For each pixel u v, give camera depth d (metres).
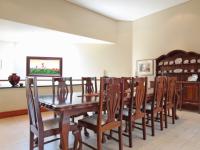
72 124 2.11
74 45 6.93
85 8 5.50
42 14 4.44
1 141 2.65
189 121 3.77
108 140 2.72
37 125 1.89
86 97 2.57
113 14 6.06
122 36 6.62
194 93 4.61
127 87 2.92
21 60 6.56
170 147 2.47
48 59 6.78
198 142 2.65
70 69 6.96
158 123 3.63
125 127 3.06
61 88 2.94
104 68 6.68
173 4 5.39
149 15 6.18
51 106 1.95
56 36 5.46
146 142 2.64
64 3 4.94
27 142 2.62
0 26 4.31
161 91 3.12
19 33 5.09
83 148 2.44
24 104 4.36
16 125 3.45
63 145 1.88
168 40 5.70
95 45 6.80
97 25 5.90
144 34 6.35
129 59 6.62
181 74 5.32
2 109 4.02
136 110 2.61
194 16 5.11
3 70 6.34
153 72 6.02
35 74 6.63
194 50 5.11
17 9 3.99
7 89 4.10
